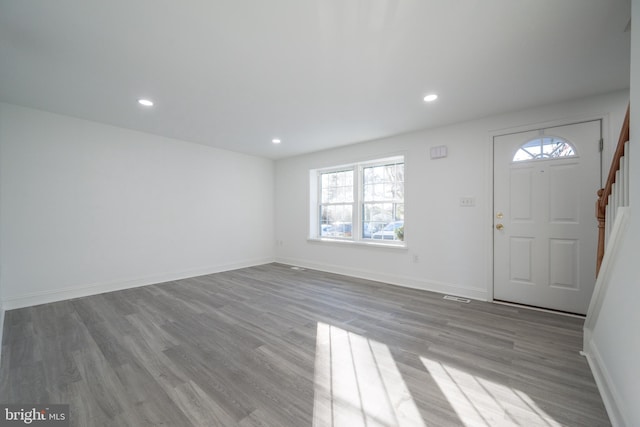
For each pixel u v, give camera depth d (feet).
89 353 6.48
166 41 5.96
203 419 4.44
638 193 4.17
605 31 5.53
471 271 10.74
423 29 5.56
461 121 10.87
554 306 9.17
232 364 6.03
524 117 9.65
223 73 7.31
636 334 3.84
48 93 8.51
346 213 15.61
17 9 4.92
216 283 12.96
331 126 11.57
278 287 12.26
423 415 4.55
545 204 9.30
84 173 10.98
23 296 9.64
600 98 8.43
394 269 12.91
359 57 6.56
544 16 5.14
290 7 4.97
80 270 10.88
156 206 13.06
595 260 8.51
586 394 5.01
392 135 12.87
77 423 4.33
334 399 4.92
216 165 15.47
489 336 7.36
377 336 7.40
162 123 11.35
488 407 4.72
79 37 5.78
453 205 11.16
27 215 9.75
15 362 6.07
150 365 5.98
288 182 17.93
